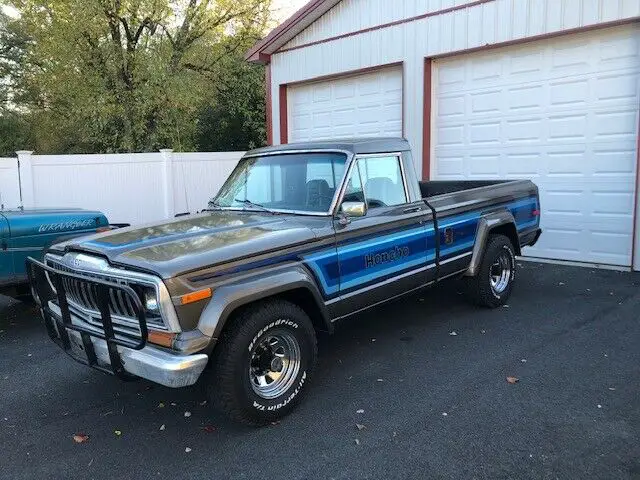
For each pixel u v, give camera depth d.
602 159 8.43
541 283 7.66
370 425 3.82
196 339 3.39
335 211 4.49
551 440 3.53
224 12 21.62
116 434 3.84
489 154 9.77
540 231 7.30
